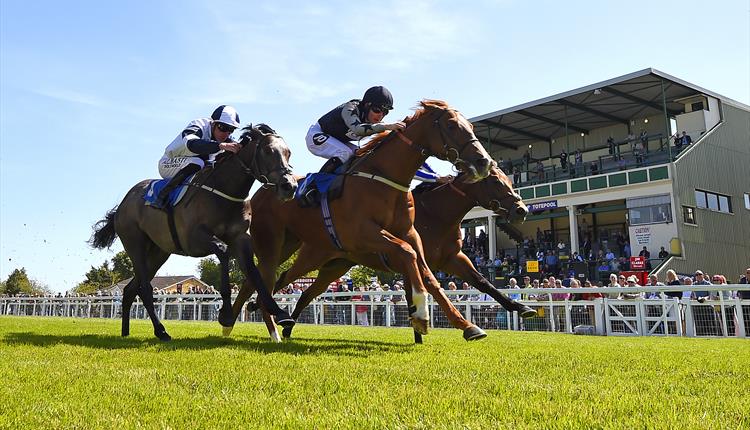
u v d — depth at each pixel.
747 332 9.04
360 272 29.55
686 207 24.61
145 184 6.23
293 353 4.35
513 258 26.75
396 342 5.86
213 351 4.40
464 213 5.89
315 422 2.12
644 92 25.77
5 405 2.39
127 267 53.66
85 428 2.05
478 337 4.65
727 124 27.56
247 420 2.18
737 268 26.17
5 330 7.32
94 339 5.69
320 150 5.40
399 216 4.91
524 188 28.31
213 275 52.00
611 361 4.07
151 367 3.51
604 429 2.03
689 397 2.67
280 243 5.92
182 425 2.10
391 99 5.28
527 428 2.03
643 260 22.11
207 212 5.29
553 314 10.80
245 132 5.25
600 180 26.00
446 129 4.69
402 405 2.43
